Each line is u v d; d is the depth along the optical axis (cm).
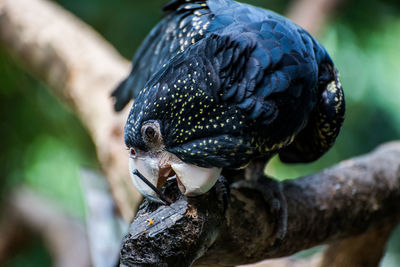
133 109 155
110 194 184
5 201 306
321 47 164
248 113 154
